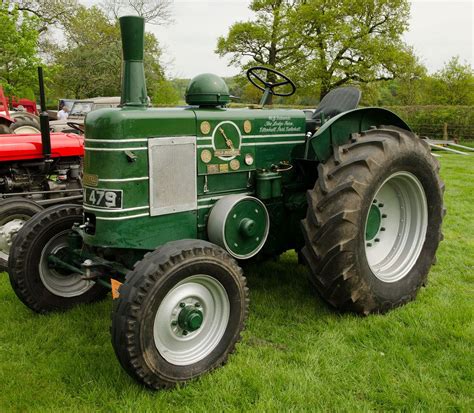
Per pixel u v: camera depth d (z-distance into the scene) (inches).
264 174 131.0
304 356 111.3
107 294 153.9
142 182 109.0
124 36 110.7
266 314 135.7
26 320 137.1
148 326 95.0
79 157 217.3
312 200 123.2
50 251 139.7
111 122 104.2
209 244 105.0
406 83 954.1
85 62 1181.7
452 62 1065.5
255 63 957.8
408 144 132.6
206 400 96.5
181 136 114.7
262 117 132.9
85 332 128.0
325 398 96.3
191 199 118.4
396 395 96.9
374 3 927.0
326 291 124.6
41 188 211.5
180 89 1207.6
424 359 110.2
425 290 151.1
